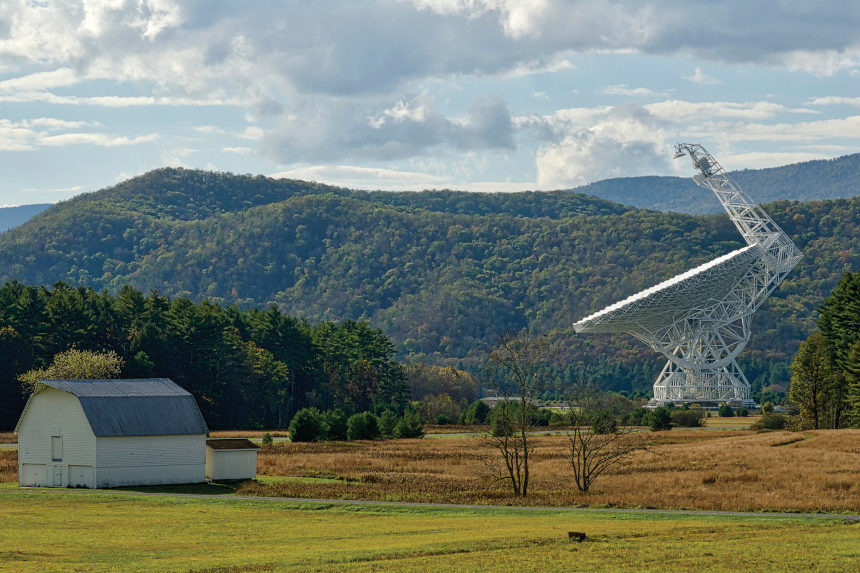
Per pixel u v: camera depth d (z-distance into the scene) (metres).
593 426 80.69
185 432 87.56
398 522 60.03
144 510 67.56
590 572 42.09
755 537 50.94
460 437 158.25
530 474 90.19
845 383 148.25
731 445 117.81
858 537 50.56
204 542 52.56
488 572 42.31
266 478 91.00
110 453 84.38
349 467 100.12
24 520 62.09
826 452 103.50
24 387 162.88
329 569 43.41
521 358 79.06
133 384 91.38
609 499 68.50
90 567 44.69
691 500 67.31
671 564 43.50
